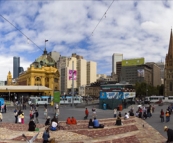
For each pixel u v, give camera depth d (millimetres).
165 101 109750
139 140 27031
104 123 39344
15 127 34906
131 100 88500
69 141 26734
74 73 78312
